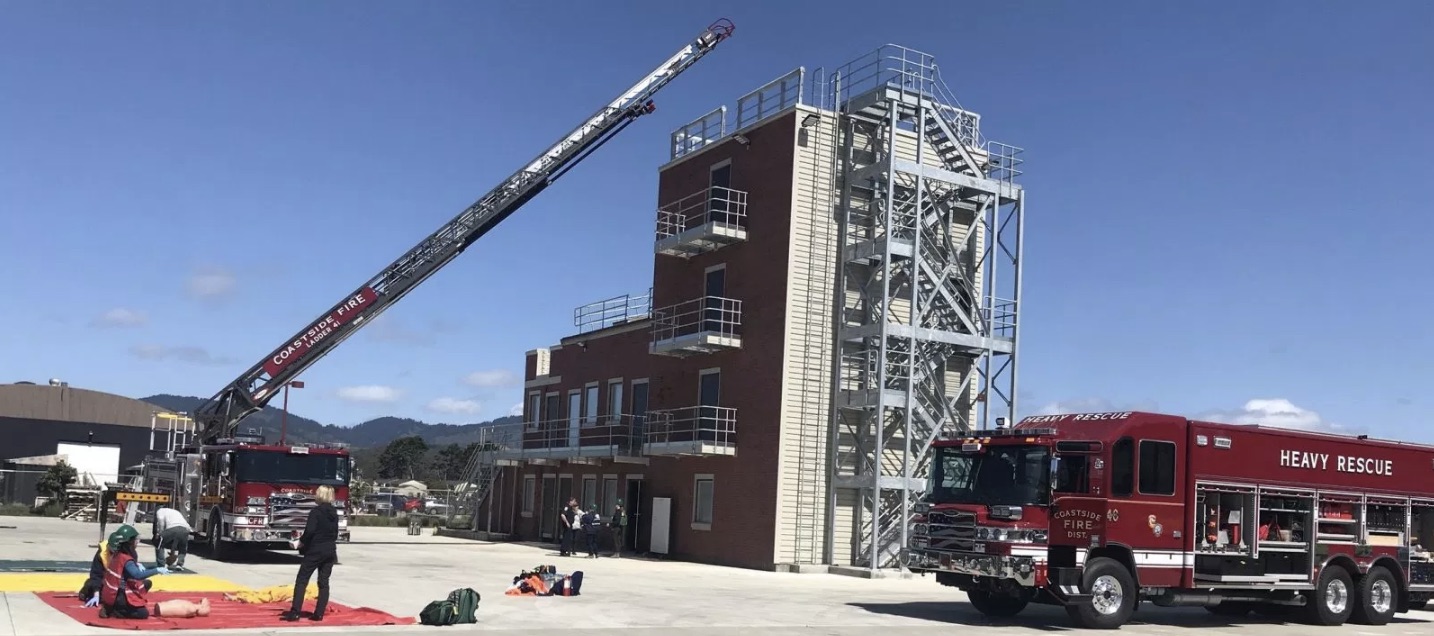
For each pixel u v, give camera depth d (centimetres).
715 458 3347
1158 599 1952
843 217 3259
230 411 3119
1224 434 2025
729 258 3416
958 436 2069
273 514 2598
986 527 1869
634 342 3884
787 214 3184
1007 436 1922
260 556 2812
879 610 2058
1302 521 2123
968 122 3444
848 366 3219
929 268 3216
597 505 3959
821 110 3256
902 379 3184
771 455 3117
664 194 3803
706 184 3575
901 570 2984
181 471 3056
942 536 1952
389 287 3247
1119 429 1908
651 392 3725
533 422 4541
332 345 3219
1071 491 1878
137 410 9181
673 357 3616
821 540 3130
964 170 3403
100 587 1549
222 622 1490
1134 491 1909
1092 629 1861
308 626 1497
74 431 8544
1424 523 2298
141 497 2631
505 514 4600
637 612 1830
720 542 3266
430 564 2791
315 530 1562
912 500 3120
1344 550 2159
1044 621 1969
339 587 2067
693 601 2056
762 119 3344
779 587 2514
